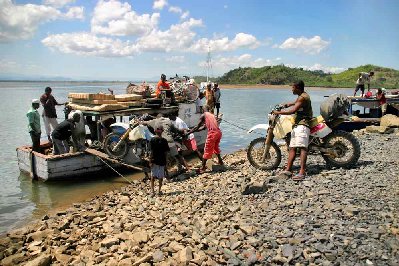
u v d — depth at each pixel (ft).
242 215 24.68
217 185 33.32
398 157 37.73
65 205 36.35
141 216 28.43
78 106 48.98
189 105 59.57
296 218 22.75
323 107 32.35
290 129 33.24
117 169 47.60
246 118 118.42
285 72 622.13
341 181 29.40
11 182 44.32
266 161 37.01
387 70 535.19
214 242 20.85
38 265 21.31
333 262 17.29
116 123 47.98
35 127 46.96
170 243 21.93
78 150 45.11
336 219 21.91
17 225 31.35
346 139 33.24
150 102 52.21
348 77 548.72
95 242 24.79
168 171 42.57
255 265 17.89
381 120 60.54
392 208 22.86
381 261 16.94
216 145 40.40
